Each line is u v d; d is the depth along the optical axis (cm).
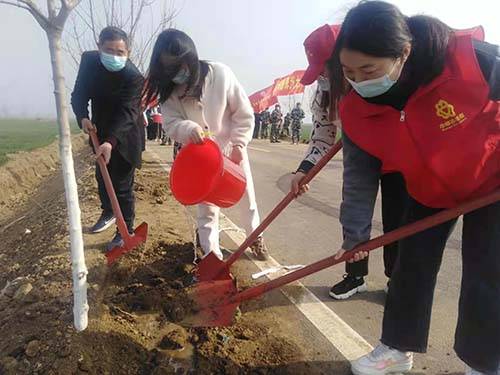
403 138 208
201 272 342
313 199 740
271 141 2336
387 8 181
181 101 325
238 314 318
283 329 306
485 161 207
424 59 190
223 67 337
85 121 369
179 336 283
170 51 300
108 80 381
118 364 259
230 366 260
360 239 239
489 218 219
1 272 452
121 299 319
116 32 352
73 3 223
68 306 299
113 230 455
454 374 271
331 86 231
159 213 550
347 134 223
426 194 228
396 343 254
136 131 405
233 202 326
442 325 329
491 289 223
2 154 1336
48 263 374
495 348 227
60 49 229
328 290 375
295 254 467
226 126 348
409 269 247
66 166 241
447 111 197
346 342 292
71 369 248
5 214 854
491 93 197
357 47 181
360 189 234
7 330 289
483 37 217
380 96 201
